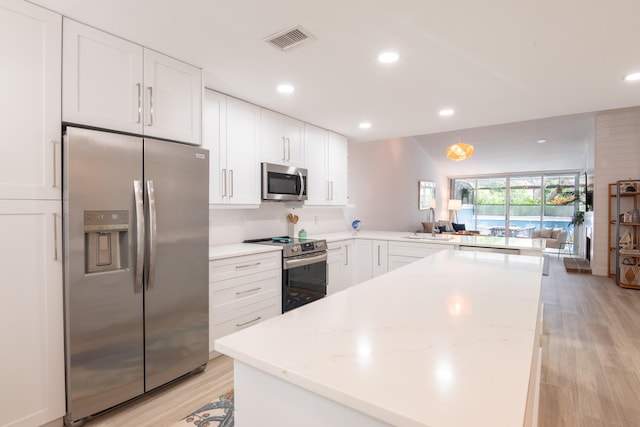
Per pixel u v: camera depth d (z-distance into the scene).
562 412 2.06
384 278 1.67
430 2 1.70
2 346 1.62
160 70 2.23
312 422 0.75
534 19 1.83
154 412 2.02
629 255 5.27
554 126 6.89
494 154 9.05
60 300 1.78
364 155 6.30
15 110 1.64
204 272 2.43
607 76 2.59
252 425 0.85
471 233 8.12
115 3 1.70
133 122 2.09
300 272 3.45
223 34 2.01
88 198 1.81
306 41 2.10
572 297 4.67
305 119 3.88
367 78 2.66
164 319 2.18
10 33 1.62
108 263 1.97
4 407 1.63
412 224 8.62
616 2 1.68
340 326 1.01
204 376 2.45
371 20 1.86
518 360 0.79
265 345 0.88
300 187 3.75
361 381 0.70
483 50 2.19
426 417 0.58
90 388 1.85
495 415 0.58
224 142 3.01
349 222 5.73
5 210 1.61
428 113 3.62
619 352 2.89
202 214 2.40
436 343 0.89
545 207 9.98
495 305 1.22
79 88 1.85
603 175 5.95
